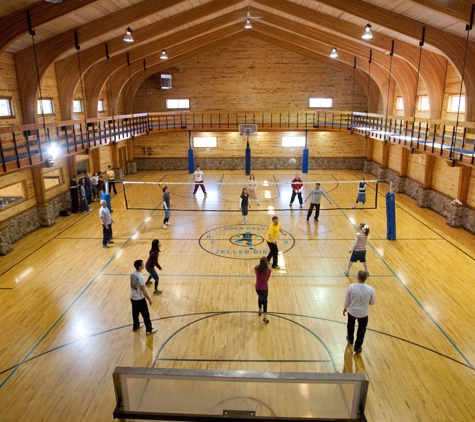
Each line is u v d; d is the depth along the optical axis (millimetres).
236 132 26734
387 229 13445
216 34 21406
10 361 7281
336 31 15047
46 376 6867
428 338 7863
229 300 9414
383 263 11500
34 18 10336
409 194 19734
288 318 8609
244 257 12008
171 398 4828
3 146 13062
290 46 24234
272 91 25891
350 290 7129
